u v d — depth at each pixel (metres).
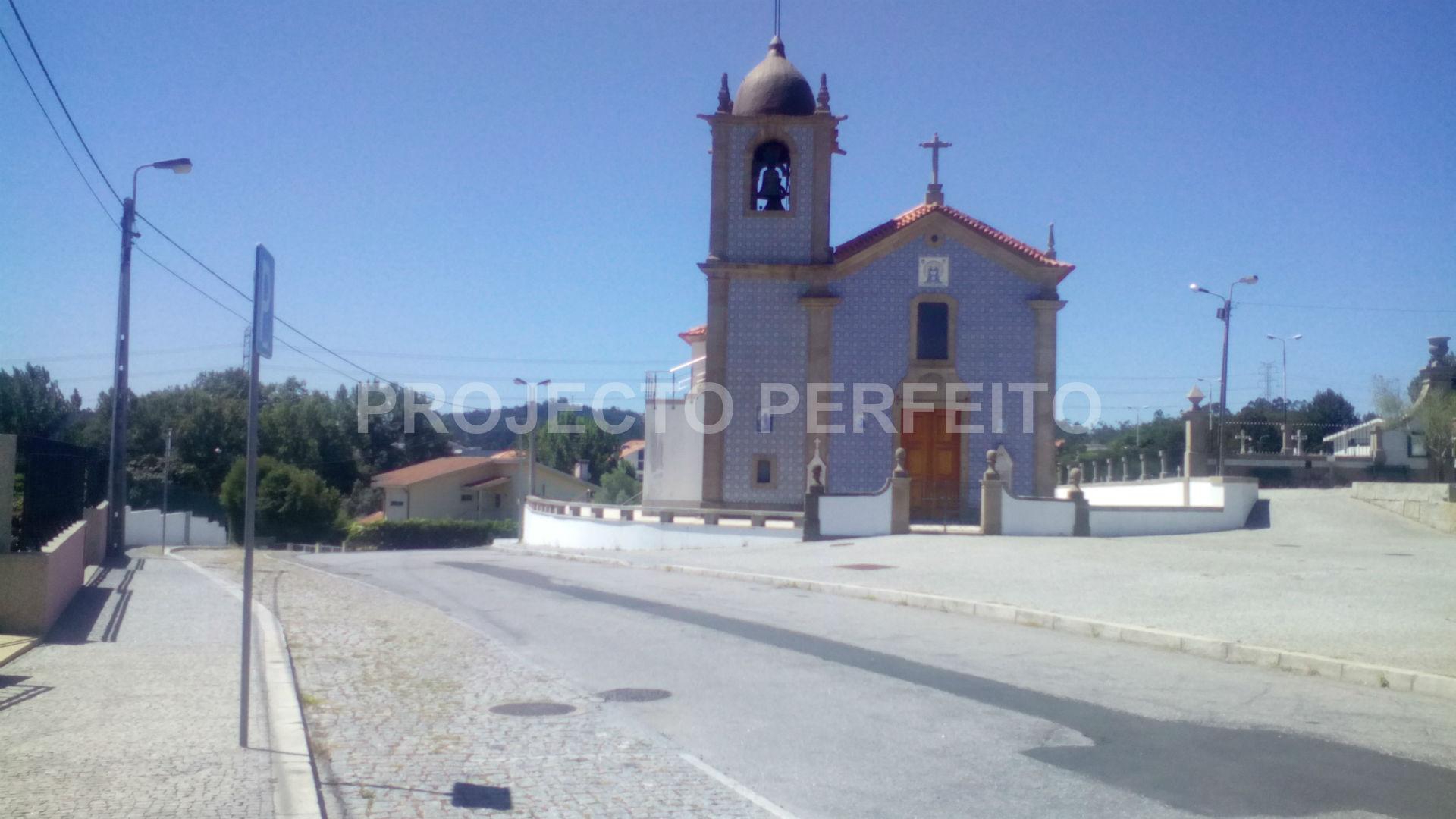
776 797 7.52
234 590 18.62
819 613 16.59
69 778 7.29
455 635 14.36
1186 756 8.44
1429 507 27.41
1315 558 21.67
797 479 32.53
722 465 32.72
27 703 9.56
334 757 8.42
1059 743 8.84
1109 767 8.17
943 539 27.12
